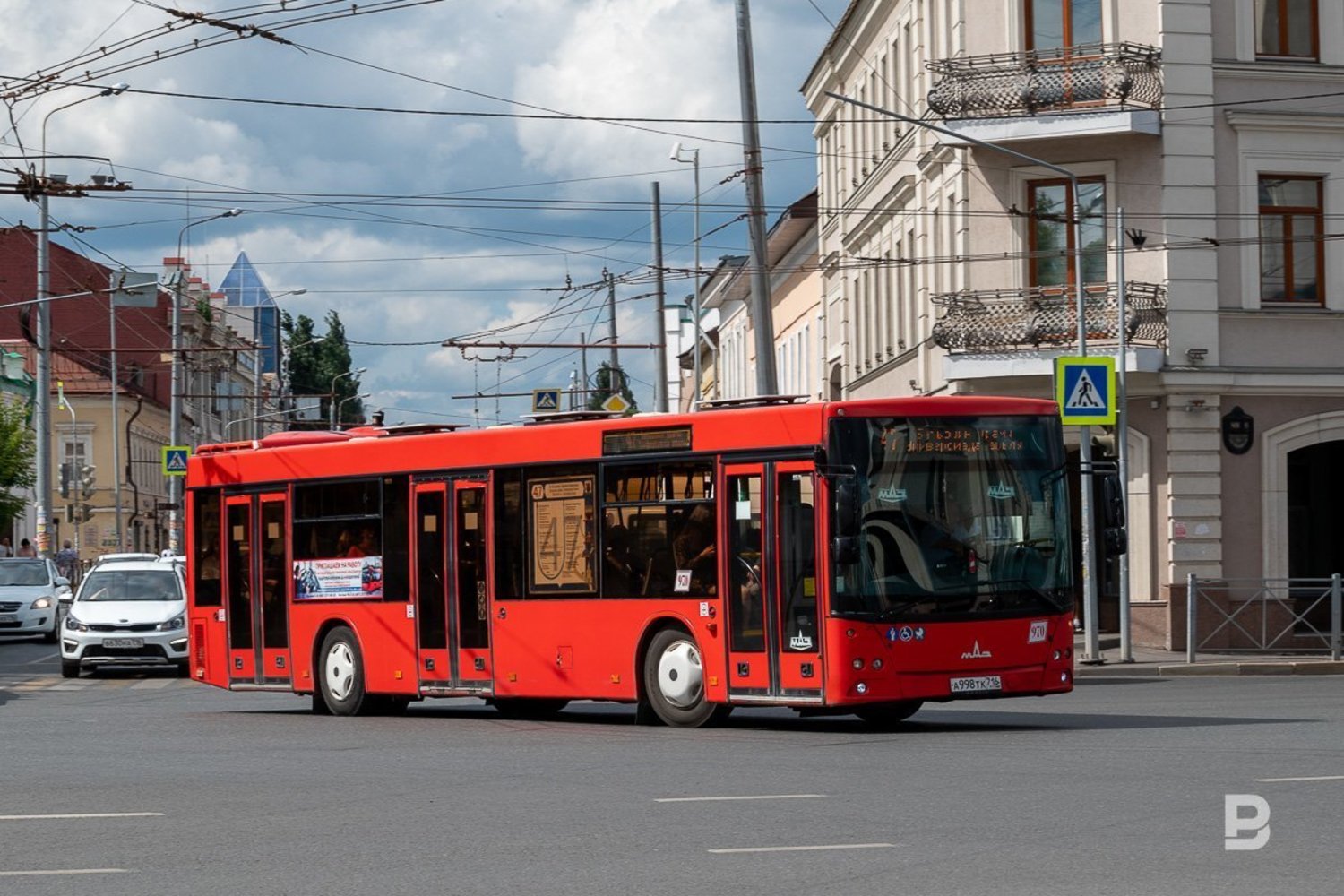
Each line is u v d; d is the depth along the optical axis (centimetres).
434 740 2138
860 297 5719
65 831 1323
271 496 2797
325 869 1138
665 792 1516
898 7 5031
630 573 2277
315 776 1709
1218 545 3912
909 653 2056
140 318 12438
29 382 9875
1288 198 4009
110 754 1995
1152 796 1419
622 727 2286
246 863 1166
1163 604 3866
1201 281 3938
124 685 3588
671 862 1145
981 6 4088
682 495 2223
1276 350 3969
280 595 2770
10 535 9100
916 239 4812
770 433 2130
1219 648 3628
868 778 1596
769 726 2267
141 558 4184
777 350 7869
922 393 4672
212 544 2898
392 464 2594
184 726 2467
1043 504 2156
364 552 2636
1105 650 3844
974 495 2117
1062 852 1155
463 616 2481
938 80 4231
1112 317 3884
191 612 2934
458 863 1154
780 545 2111
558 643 2355
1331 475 4066
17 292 11719
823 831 1263
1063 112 3947
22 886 1088
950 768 1664
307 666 2723
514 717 2580
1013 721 2273
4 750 2067
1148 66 3947
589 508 2330
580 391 6594
